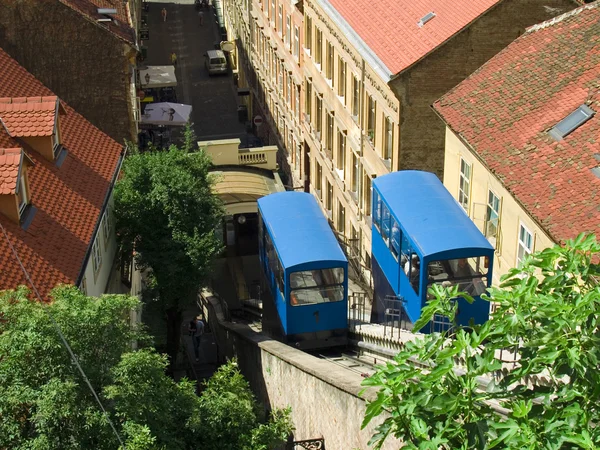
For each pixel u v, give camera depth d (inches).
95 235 1117.7
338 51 1774.1
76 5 1685.5
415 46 1432.1
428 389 570.3
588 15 1256.8
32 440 682.2
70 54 1641.2
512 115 1195.9
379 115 1547.7
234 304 1819.6
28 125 1159.0
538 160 1094.4
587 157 1048.8
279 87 2384.4
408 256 1208.8
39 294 927.0
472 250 1152.2
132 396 724.0
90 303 761.0
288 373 1123.3
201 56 3299.7
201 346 1631.4
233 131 2721.5
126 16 1863.9
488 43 1391.5
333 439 986.1
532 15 1379.2
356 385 918.4
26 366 707.4
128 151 1595.7
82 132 1330.0
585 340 550.6
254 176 1955.0
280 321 1365.7
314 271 1311.5
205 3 3823.8
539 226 1013.8
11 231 978.1
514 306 584.7
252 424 881.5
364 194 1699.1
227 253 2005.4
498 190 1176.8
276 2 2327.8
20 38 1622.8
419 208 1250.0
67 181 1171.3
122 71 1662.2
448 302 626.2
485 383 773.3
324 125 1953.7
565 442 534.3
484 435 542.9
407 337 1140.5
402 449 561.3
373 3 1637.6
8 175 986.1
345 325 1337.4
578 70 1182.9
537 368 579.2
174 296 1331.2
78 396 705.6
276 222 1428.4
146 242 1323.8
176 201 1310.3
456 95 1306.6
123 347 763.4
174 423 805.9
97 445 701.3
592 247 611.8
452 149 1326.3
